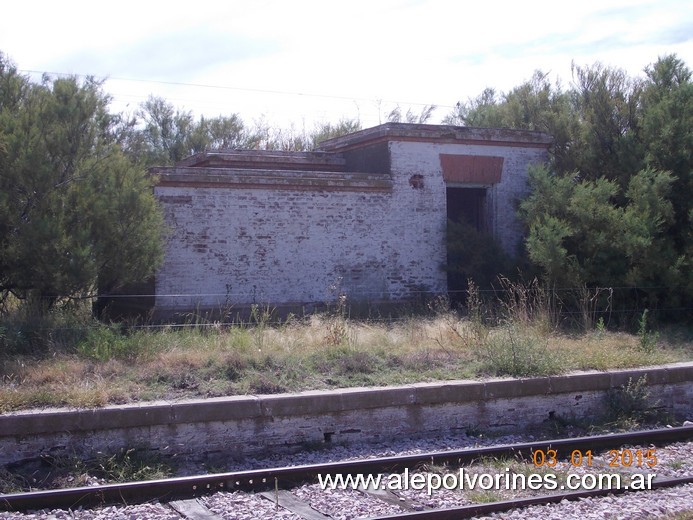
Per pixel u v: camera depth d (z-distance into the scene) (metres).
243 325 12.80
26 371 9.50
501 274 16.89
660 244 15.59
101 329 11.16
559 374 10.84
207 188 15.24
